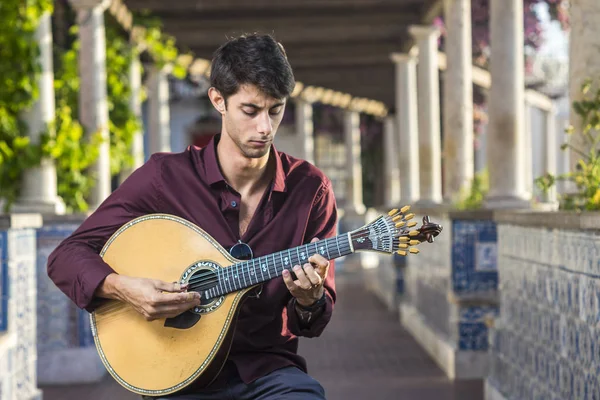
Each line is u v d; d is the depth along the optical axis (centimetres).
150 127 1407
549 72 1967
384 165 2273
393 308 1236
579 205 490
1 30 677
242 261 287
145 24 1138
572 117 508
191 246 293
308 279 273
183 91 2350
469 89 961
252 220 296
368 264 2073
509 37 757
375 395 673
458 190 954
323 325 298
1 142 689
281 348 303
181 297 282
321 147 2430
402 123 1421
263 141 282
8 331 506
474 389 696
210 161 298
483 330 746
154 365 292
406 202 1425
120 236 299
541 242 490
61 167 800
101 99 909
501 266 602
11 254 511
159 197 300
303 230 297
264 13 1196
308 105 1905
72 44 969
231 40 286
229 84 279
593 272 396
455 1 955
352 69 1662
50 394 686
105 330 299
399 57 1407
